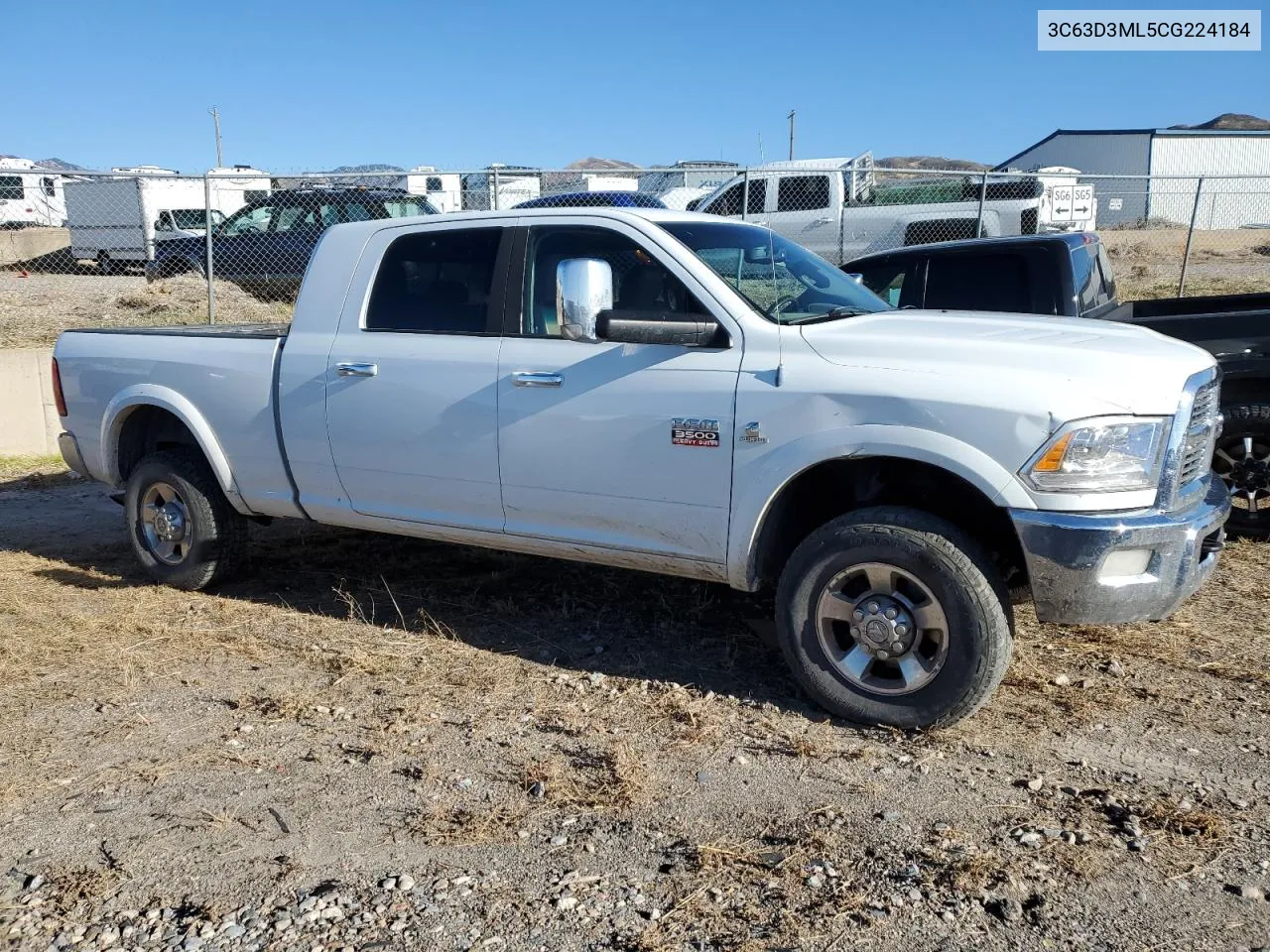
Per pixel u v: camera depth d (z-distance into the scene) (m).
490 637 4.94
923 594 3.77
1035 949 2.66
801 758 3.71
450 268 4.78
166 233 15.41
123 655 4.71
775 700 4.21
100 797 3.47
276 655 4.73
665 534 4.25
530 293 4.56
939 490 4.07
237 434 5.33
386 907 2.85
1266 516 6.08
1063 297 6.51
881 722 3.90
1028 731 3.90
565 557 4.63
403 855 3.12
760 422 3.95
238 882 2.98
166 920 2.80
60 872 3.04
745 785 3.52
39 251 17.67
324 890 2.94
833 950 2.65
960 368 3.74
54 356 6.10
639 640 4.88
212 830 3.26
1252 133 43.75
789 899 2.87
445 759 3.72
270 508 5.38
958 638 3.71
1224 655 4.58
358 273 5.01
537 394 4.41
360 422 4.89
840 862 3.05
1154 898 2.86
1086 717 4.00
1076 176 13.27
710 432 4.05
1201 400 3.89
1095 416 3.55
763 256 4.63
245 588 5.72
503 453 4.53
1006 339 3.92
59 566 6.20
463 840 3.19
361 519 5.09
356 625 5.12
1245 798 3.39
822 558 3.92
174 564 5.71
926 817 3.29
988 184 14.20
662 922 2.77
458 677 4.44
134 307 12.98
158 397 5.55
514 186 13.41
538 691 4.30
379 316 4.93
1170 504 3.66
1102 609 3.62
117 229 15.94
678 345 4.12
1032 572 3.62
